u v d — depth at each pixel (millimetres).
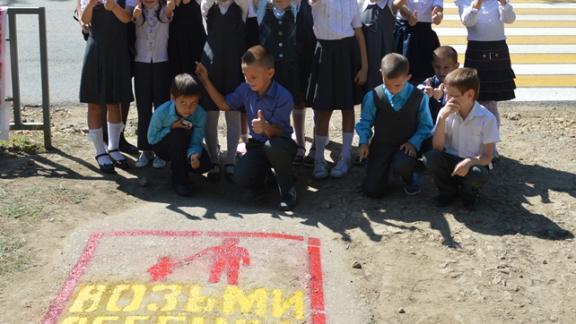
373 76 5523
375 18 5453
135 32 5324
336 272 4094
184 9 5309
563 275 4129
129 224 4555
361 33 5289
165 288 3857
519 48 8898
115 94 5277
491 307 3830
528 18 10266
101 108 5480
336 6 5109
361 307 3787
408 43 5758
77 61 8500
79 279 3949
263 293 3842
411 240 4465
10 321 3584
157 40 5285
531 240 4492
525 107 7148
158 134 5086
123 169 5523
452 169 4793
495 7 5594
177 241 4340
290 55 5301
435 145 4789
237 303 3750
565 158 5844
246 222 4625
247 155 5008
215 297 3789
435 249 4371
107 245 4289
